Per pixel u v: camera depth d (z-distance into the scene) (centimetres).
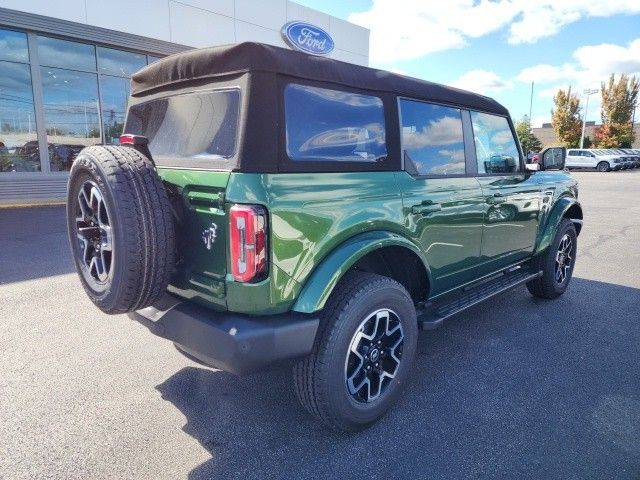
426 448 256
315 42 1617
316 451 253
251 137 219
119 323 428
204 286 235
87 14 1198
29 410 287
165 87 284
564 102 4909
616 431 271
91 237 250
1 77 1136
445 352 374
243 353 217
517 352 374
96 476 232
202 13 1402
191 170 239
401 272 318
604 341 397
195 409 291
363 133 271
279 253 221
